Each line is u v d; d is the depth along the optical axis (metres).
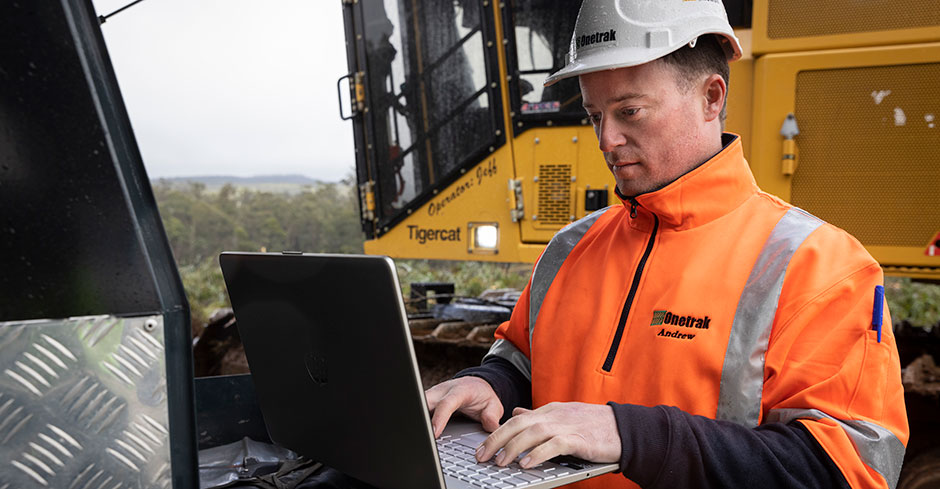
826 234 1.13
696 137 1.19
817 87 2.84
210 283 8.32
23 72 0.71
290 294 1.00
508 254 3.57
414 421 0.87
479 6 3.55
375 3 3.81
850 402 1.01
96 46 0.74
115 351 0.76
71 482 0.74
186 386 0.80
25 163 0.72
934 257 2.74
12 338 0.71
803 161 2.87
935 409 2.74
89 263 0.75
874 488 0.96
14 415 0.72
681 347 1.14
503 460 0.99
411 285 4.05
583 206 3.41
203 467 1.31
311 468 1.24
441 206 3.74
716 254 1.17
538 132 3.48
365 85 3.86
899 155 2.77
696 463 0.97
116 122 0.75
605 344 1.24
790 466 0.96
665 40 1.13
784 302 1.09
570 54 1.24
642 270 1.24
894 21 2.73
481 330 3.54
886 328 1.06
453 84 3.66
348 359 0.93
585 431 0.99
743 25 2.93
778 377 1.06
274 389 1.14
